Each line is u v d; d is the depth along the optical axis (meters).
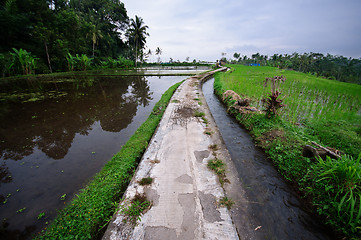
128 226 1.79
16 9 17.22
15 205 2.38
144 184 2.38
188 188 2.31
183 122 4.66
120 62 31.67
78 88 11.05
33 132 4.66
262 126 4.38
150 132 4.31
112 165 3.06
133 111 6.42
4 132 4.65
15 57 16.42
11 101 7.75
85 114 6.06
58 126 5.04
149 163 2.85
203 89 11.01
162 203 2.06
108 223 1.95
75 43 23.66
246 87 8.85
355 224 1.76
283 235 1.94
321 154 2.65
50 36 19.14
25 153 3.67
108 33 35.75
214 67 31.28
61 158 3.48
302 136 3.61
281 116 4.84
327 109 5.43
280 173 2.99
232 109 6.00
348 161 2.14
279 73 18.30
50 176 2.96
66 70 22.50
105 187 2.49
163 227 1.77
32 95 8.97
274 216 2.16
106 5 35.91
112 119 5.59
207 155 3.10
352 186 1.94
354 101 6.39
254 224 2.02
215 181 2.47
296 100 6.55
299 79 12.65
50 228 2.00
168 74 18.75
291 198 2.45
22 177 2.94
